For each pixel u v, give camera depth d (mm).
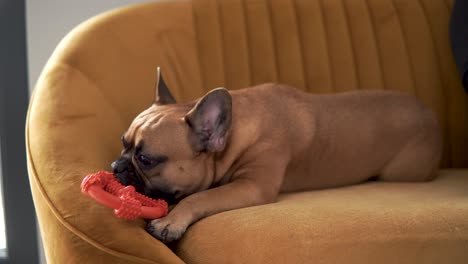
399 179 1714
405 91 1887
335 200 1475
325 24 1896
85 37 1675
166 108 1516
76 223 1334
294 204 1431
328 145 1635
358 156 1664
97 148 1496
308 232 1318
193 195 1428
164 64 1787
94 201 1348
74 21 1976
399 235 1312
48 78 1567
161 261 1321
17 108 1922
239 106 1560
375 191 1579
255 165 1529
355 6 1909
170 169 1448
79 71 1608
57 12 1962
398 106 1719
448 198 1470
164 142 1442
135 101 1694
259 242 1321
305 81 1872
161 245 1336
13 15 1914
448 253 1311
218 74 1839
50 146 1429
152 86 1745
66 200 1354
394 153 1698
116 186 1357
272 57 1864
